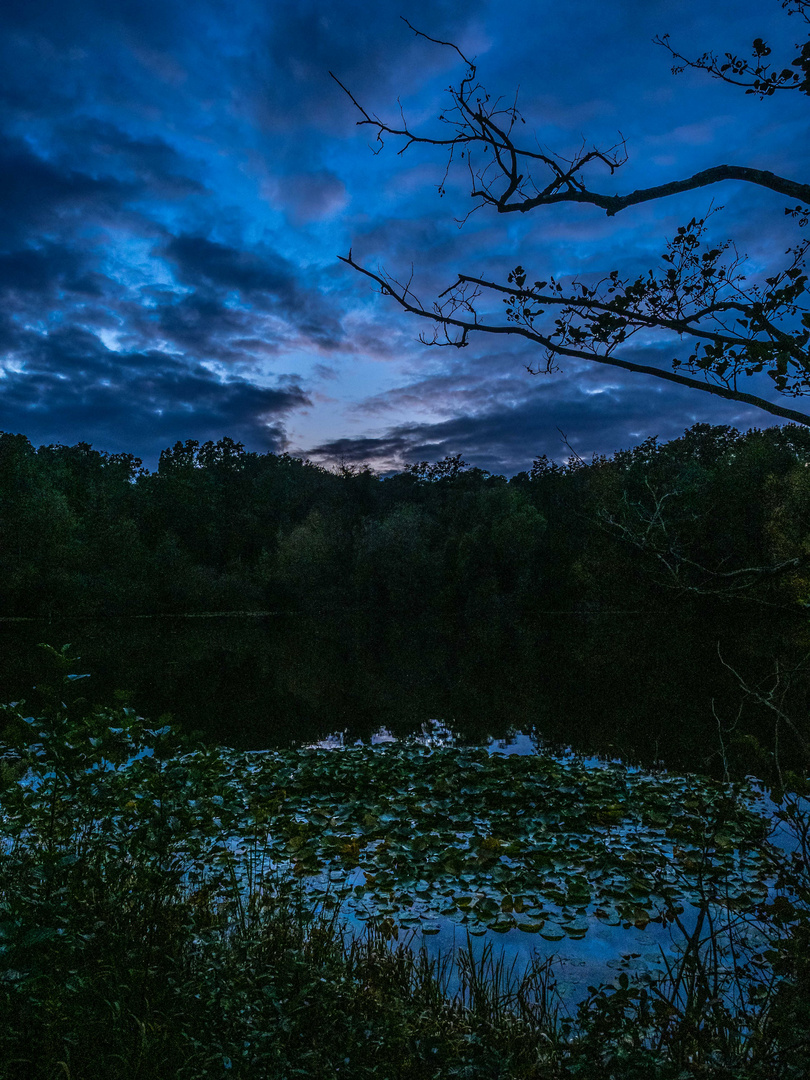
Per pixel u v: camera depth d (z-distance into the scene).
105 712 4.37
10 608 46.22
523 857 6.47
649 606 32.06
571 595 51.62
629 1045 3.00
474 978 4.29
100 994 2.95
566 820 7.48
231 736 12.62
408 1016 3.66
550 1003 4.14
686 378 1.84
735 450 39.50
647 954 4.70
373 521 57.56
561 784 8.64
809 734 10.99
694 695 16.44
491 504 56.81
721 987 3.85
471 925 5.14
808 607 1.98
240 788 8.45
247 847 6.49
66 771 4.04
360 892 5.61
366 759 10.02
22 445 49.41
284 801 7.97
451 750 10.62
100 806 4.21
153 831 3.81
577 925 5.13
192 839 6.06
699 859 6.16
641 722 13.65
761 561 26.06
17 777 4.13
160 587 55.06
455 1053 3.30
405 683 20.80
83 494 63.69
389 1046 3.29
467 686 19.72
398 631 42.75
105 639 34.03
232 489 76.88
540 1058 3.37
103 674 20.92
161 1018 3.01
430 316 1.98
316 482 77.69
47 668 21.50
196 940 3.91
